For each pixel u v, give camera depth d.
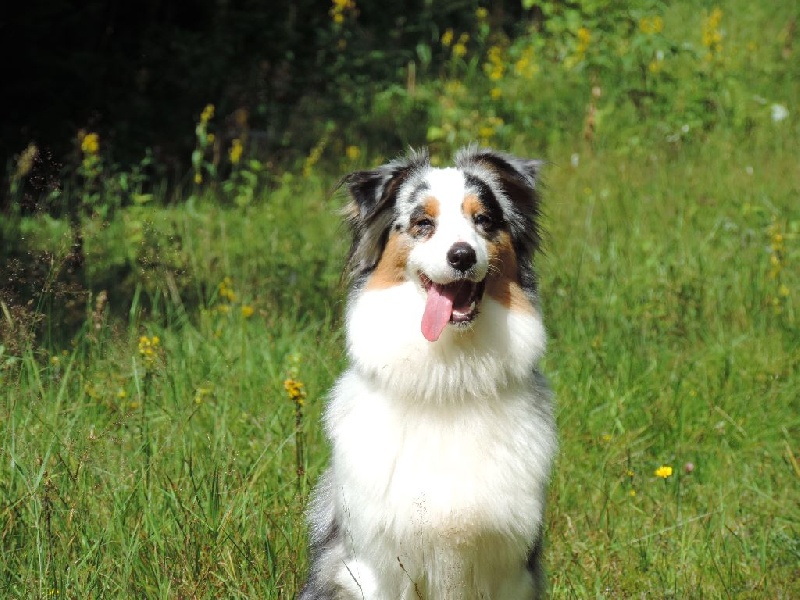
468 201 5.98
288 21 18.39
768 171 15.55
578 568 7.09
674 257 12.17
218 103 16.62
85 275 10.77
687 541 7.34
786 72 19.94
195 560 6.36
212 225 13.31
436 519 5.70
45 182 11.03
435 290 5.79
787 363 9.74
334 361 9.05
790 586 6.84
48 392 7.96
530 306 6.14
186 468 7.34
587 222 13.30
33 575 6.07
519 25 22.81
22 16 14.57
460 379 5.82
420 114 18.14
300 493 6.95
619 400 8.89
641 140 16.73
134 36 17.30
